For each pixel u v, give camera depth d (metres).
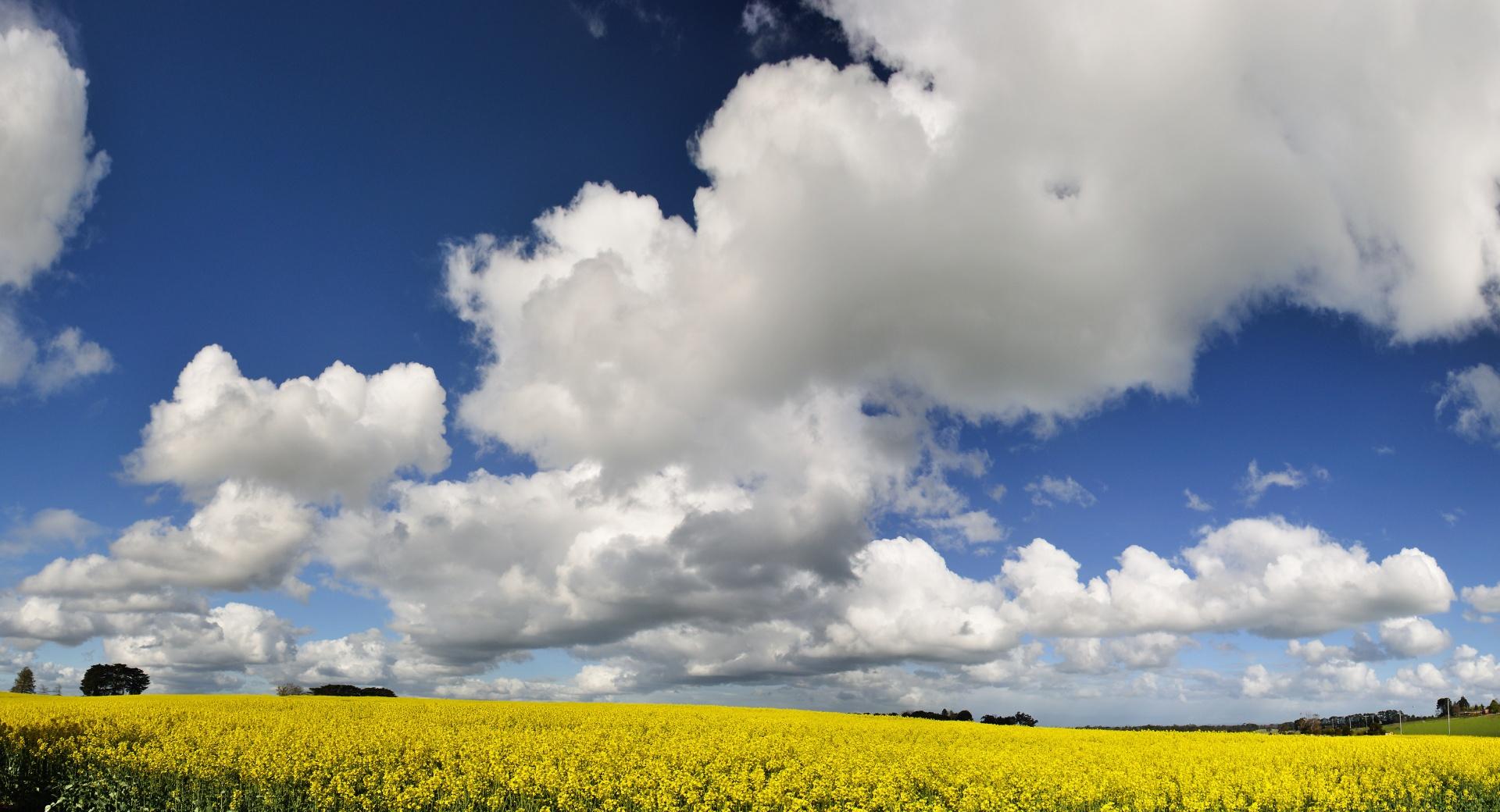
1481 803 21.42
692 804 18.08
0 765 19.19
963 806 18.38
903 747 26.12
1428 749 28.77
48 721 22.78
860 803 18.67
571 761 19.78
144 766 19.58
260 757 19.62
